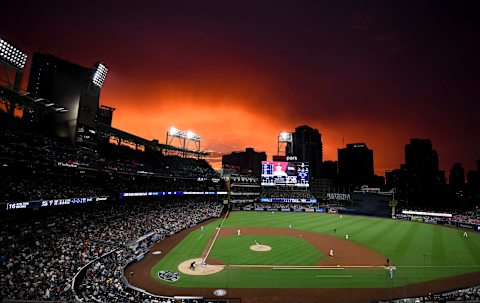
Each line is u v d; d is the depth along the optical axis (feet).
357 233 187.62
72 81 179.83
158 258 119.75
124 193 167.63
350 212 298.97
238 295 86.28
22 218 114.73
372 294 88.99
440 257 130.52
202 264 113.09
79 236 122.42
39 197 117.08
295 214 283.79
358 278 102.01
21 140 132.57
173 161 321.11
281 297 85.46
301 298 85.05
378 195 292.61
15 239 99.71
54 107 147.54
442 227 224.74
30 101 136.98
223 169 363.97
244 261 118.21
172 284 93.15
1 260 87.40
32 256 94.58
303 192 341.41
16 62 123.44
